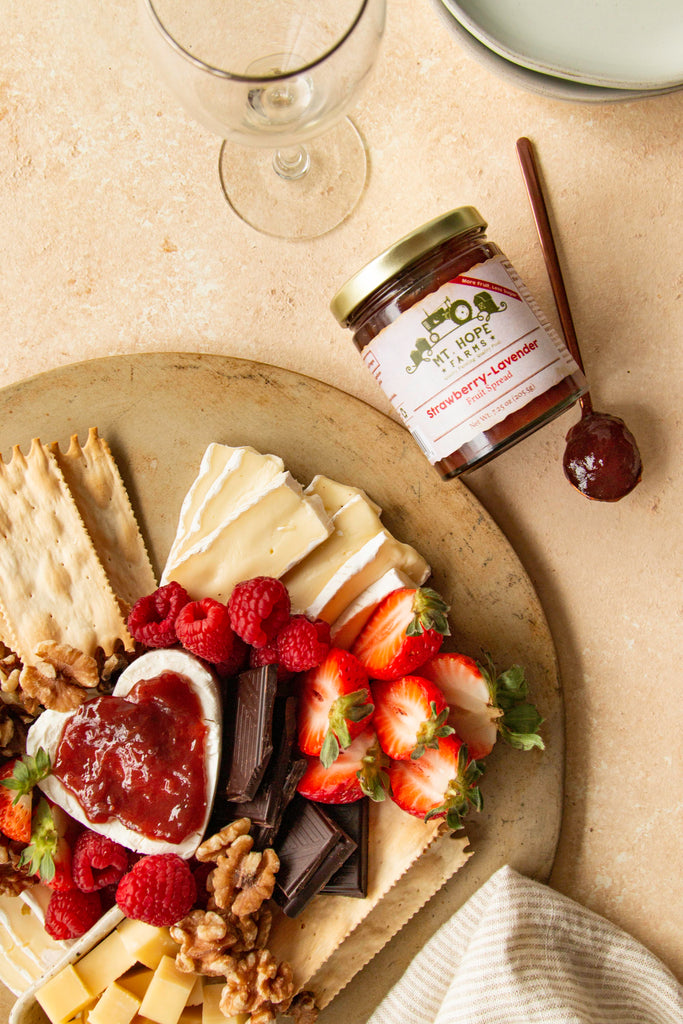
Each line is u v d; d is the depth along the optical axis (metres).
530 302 0.52
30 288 0.59
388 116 0.58
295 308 0.58
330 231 0.58
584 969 0.55
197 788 0.53
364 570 0.54
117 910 0.53
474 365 0.51
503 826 0.56
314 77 0.49
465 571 0.56
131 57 0.58
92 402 0.57
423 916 0.56
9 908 0.55
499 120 0.57
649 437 0.57
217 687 0.54
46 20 0.58
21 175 0.59
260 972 0.53
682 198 0.56
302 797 0.54
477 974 0.54
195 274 0.58
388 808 0.55
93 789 0.53
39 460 0.56
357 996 0.56
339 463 0.57
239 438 0.57
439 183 0.57
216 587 0.55
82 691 0.54
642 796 0.57
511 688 0.54
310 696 0.53
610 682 0.57
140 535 0.57
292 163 0.58
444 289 0.50
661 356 0.56
